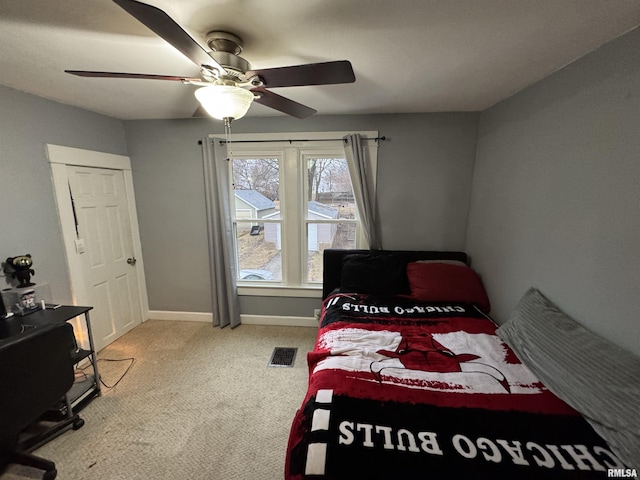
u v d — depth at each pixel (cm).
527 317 177
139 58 156
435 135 276
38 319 183
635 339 124
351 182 286
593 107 146
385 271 271
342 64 116
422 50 148
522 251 205
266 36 132
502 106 232
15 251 202
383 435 110
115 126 287
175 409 198
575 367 133
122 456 162
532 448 103
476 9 112
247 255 321
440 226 293
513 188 217
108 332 282
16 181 202
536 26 125
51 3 108
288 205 301
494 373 147
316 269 319
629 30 127
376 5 110
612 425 107
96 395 207
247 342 286
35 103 213
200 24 122
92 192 263
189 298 329
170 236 317
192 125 292
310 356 170
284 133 285
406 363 157
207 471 154
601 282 141
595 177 145
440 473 96
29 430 178
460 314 219
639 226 123
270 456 163
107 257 280
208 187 293
